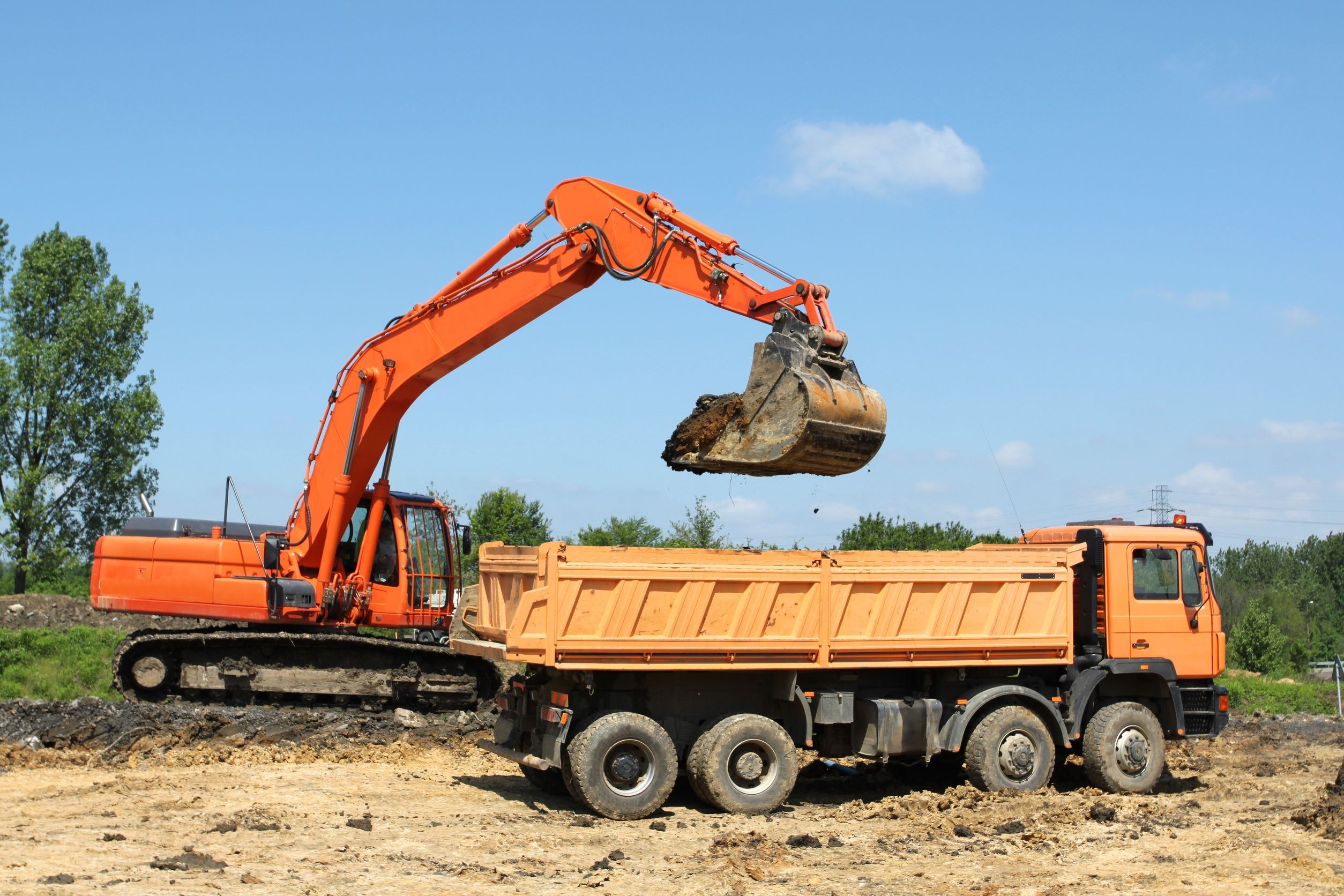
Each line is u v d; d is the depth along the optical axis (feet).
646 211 38.06
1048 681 38.81
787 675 34.81
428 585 51.93
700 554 33.01
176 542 50.08
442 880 25.32
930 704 36.27
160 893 23.17
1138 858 28.43
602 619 31.89
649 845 29.63
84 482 131.64
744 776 33.78
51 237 132.67
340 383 47.32
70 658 72.38
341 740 45.57
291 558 49.49
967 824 32.42
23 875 24.36
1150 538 39.06
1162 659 38.70
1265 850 28.96
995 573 36.45
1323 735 54.90
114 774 38.45
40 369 127.95
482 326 42.65
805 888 25.46
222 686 50.70
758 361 34.14
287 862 26.45
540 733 34.50
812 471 33.32
